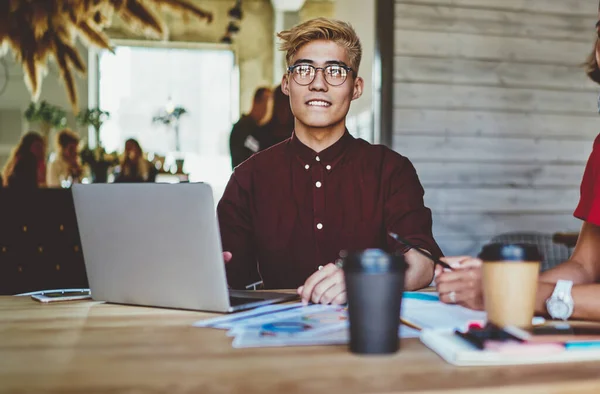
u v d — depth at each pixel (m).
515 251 0.85
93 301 1.25
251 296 1.26
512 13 3.88
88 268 1.23
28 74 6.89
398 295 0.76
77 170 7.00
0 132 8.48
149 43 8.90
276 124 4.55
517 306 0.85
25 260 2.10
